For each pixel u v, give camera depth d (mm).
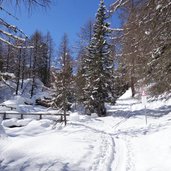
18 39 6297
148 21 6652
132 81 11836
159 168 8273
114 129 19281
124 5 6547
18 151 10547
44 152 10242
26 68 56625
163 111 25703
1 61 8602
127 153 10695
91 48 31109
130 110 30766
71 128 18531
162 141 11414
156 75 11008
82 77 30641
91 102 30484
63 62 25547
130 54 7598
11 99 40750
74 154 10000
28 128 16844
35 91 57375
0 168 9055
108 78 30578
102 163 9242
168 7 6395
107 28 7000
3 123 19047
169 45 7996
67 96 26281
